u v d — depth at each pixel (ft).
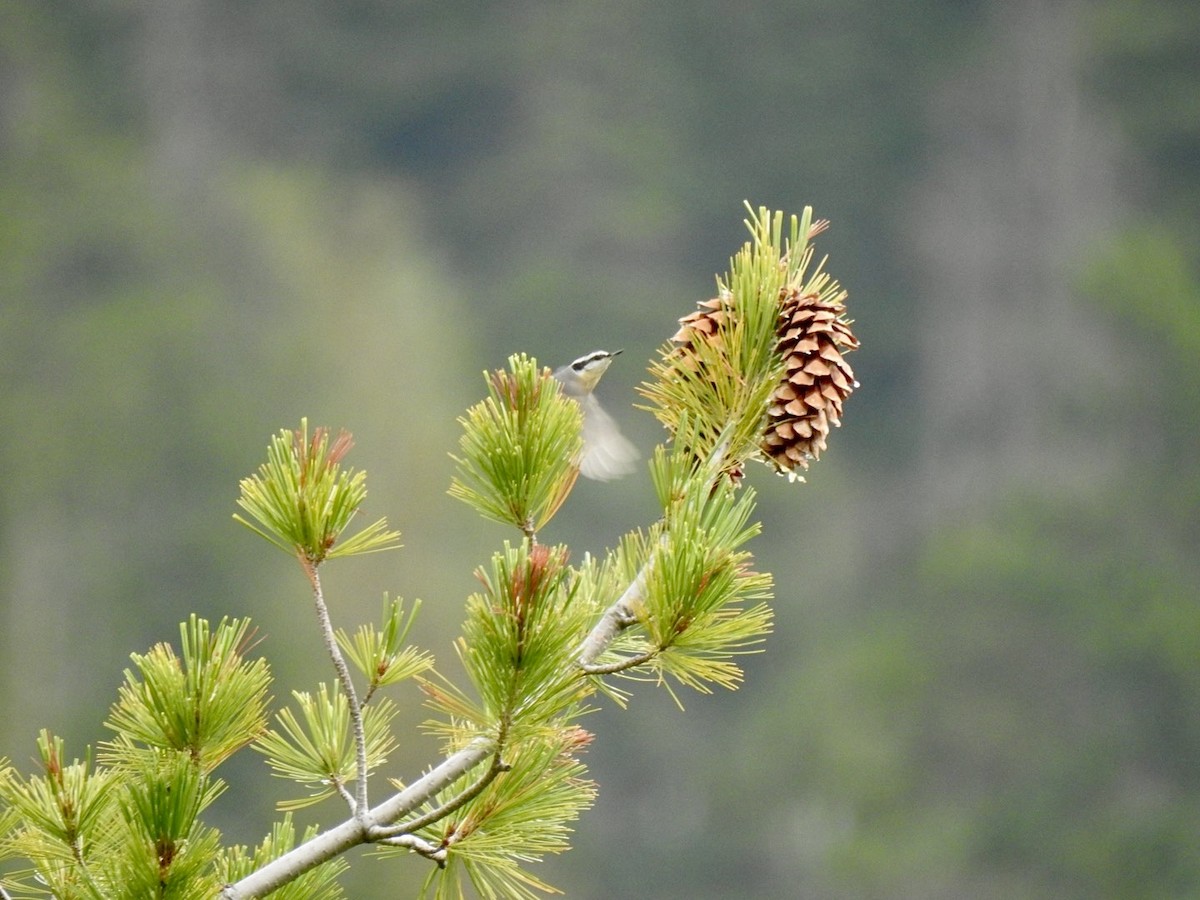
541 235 196.95
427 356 122.01
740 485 11.12
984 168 194.29
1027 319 173.47
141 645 102.89
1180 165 187.21
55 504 110.73
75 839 9.87
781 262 11.32
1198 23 190.08
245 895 9.88
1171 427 156.46
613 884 119.14
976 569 136.05
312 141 213.05
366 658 10.62
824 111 212.23
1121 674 129.08
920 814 120.67
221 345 122.01
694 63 217.77
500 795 10.30
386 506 88.28
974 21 210.59
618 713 125.59
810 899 116.57
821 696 128.57
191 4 184.14
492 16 219.41
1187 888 114.42
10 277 129.18
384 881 40.55
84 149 153.48
